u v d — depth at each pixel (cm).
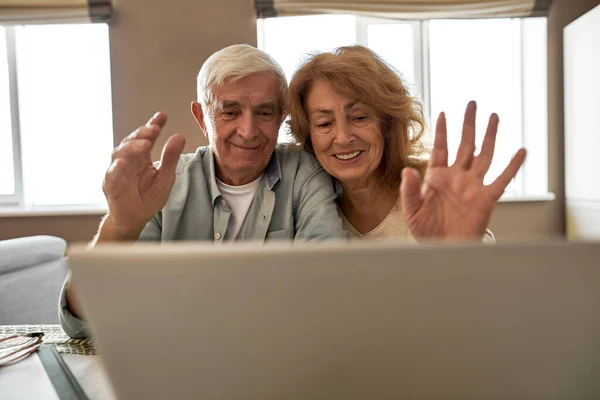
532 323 32
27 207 289
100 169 295
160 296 31
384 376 34
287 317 32
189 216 111
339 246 30
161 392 34
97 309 32
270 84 105
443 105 299
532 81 293
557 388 34
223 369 34
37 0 259
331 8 264
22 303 160
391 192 119
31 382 60
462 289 31
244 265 30
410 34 297
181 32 269
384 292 31
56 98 291
